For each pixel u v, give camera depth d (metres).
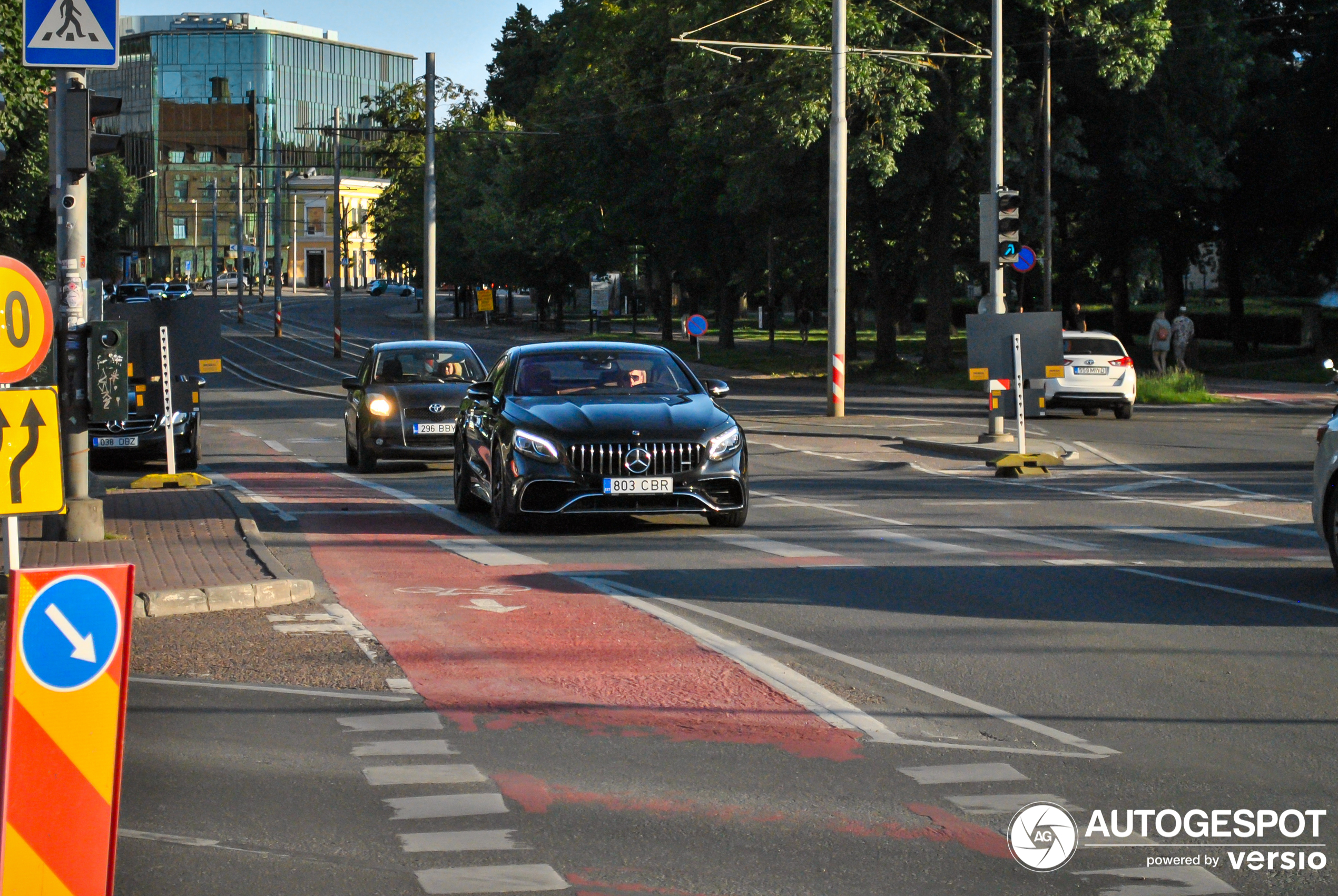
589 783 5.66
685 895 4.53
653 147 52.19
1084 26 37.09
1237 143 43.25
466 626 8.77
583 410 13.12
